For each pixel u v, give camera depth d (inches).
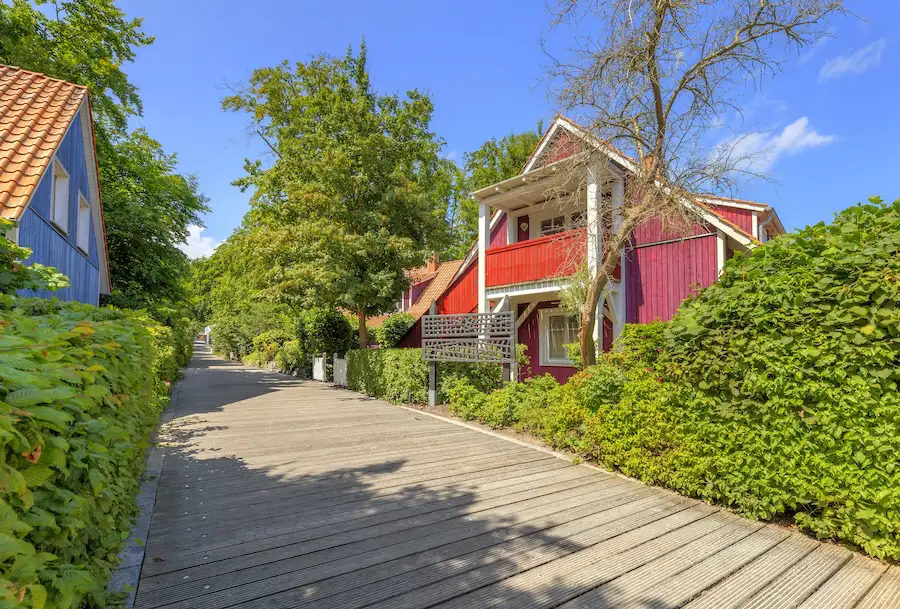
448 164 1066.1
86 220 356.8
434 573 117.2
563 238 405.7
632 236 423.8
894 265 127.9
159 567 118.5
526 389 327.6
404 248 507.5
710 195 287.7
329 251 496.7
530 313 534.3
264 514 157.6
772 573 119.5
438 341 397.4
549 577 115.6
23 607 47.7
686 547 134.0
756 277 164.4
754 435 155.4
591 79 284.7
